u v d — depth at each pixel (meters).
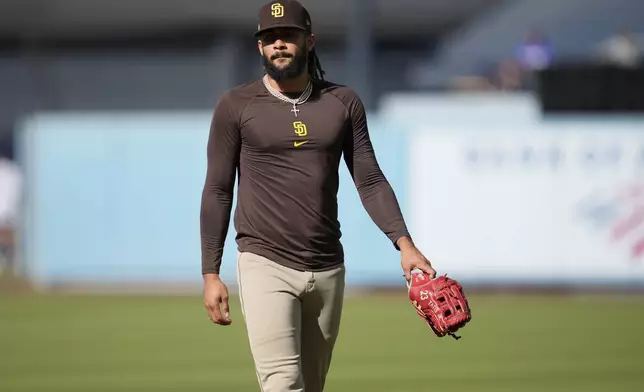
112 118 61.03
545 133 55.47
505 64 74.94
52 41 93.81
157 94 93.31
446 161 55.75
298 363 19.08
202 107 92.88
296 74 18.89
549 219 55.59
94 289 61.03
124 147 58.09
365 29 72.31
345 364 36.75
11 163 80.38
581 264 55.72
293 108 19.11
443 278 18.75
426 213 55.81
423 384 32.75
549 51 74.69
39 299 57.47
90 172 58.34
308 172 19.09
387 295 57.47
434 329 18.72
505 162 55.53
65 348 40.91
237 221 19.55
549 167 55.56
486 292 58.19
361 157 19.58
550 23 80.75
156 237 58.09
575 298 56.59
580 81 55.38
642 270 55.59
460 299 18.59
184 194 57.81
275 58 18.86
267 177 19.16
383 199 19.48
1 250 76.19
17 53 93.69
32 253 59.25
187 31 91.94
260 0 90.25
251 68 92.44
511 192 55.59
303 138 19.03
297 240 19.11
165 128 57.75
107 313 51.66
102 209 58.41
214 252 19.41
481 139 55.56
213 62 92.00
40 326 47.28
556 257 55.72
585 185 55.50
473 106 62.84
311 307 19.58
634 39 77.56
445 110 62.97
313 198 19.12
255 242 19.20
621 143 55.31
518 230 55.72
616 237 55.56
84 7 91.50
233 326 47.00
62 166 58.53
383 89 86.94
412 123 57.91
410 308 52.66
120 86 93.62
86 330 45.94
